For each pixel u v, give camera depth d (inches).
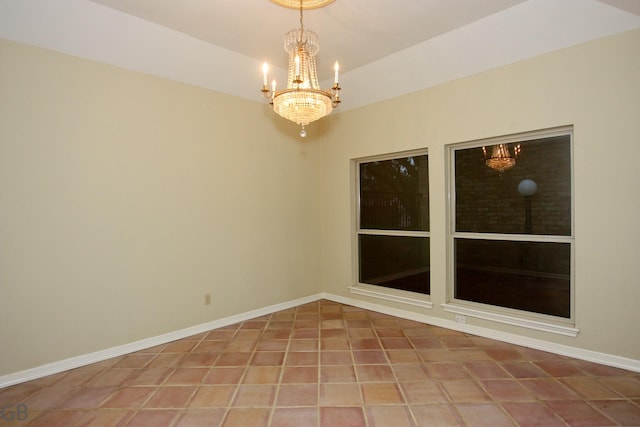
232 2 95.5
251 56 130.4
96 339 108.0
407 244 150.1
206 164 134.2
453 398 84.8
